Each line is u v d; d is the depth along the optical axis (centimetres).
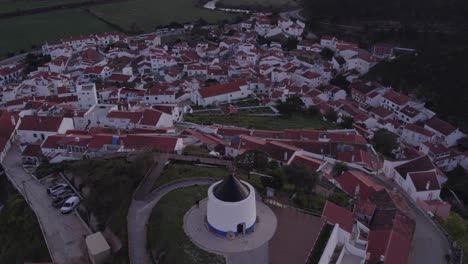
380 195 7244
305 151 9425
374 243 6062
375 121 13650
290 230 5744
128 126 11125
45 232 6888
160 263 5328
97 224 6769
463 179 10600
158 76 18075
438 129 12938
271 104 14912
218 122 12750
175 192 6681
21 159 9769
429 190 7825
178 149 8888
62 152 9438
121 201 6919
